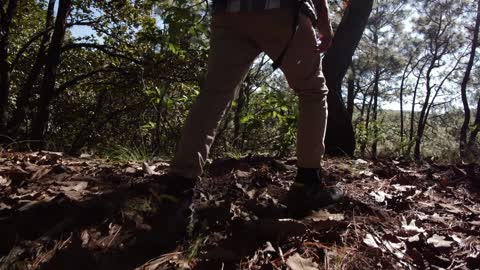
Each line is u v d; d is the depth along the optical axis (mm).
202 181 3238
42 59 16328
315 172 2768
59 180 3166
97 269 1983
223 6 2451
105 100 20859
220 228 2375
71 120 20688
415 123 48188
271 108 5812
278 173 3703
